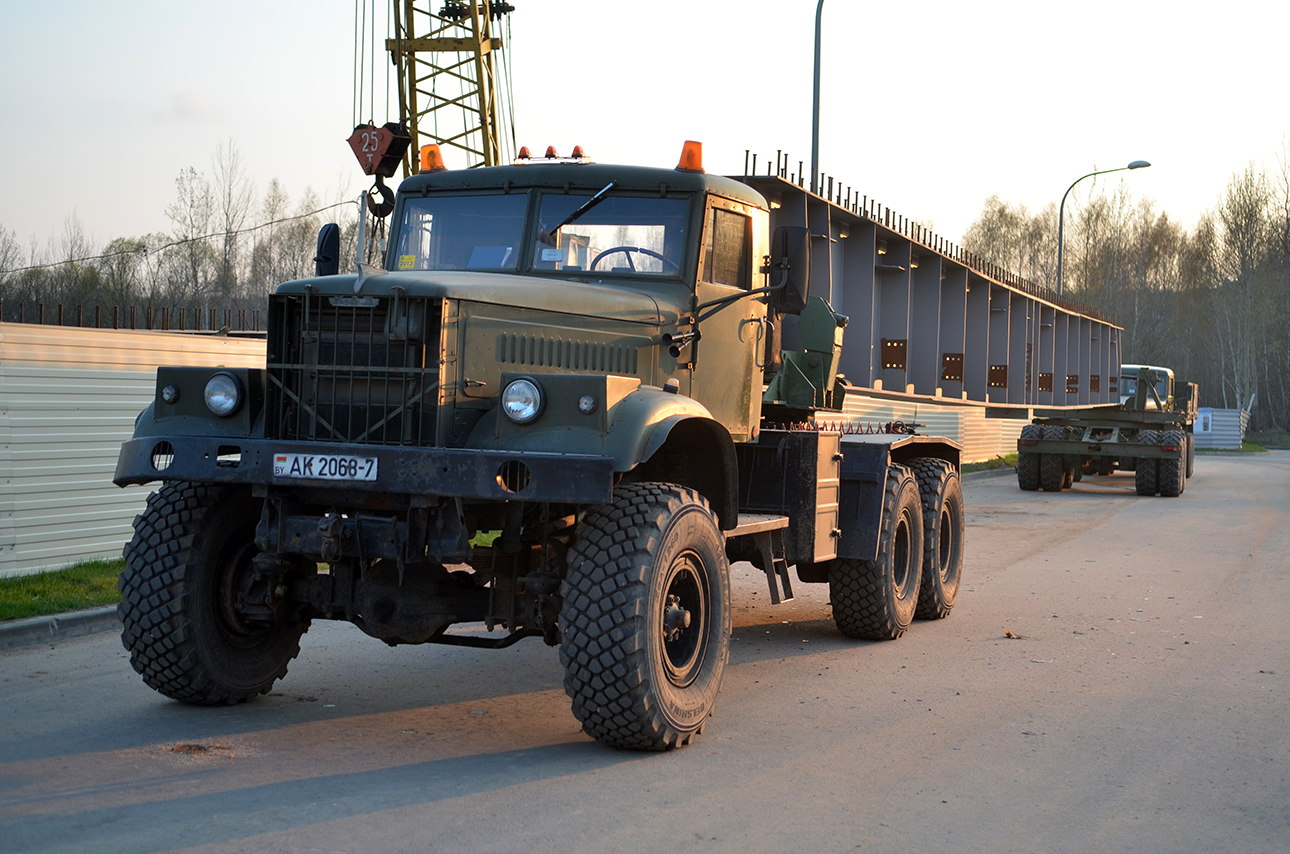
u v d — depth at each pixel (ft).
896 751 16.48
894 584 24.86
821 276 37.73
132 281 106.73
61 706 17.97
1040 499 67.41
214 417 16.67
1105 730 17.78
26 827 12.58
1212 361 249.14
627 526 15.72
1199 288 250.57
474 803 13.75
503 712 18.38
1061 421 74.08
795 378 26.23
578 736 16.99
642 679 15.28
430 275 16.33
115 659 21.36
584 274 19.49
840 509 24.03
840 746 16.70
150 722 17.10
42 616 23.44
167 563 17.02
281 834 12.54
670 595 16.52
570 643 15.33
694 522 16.49
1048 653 23.77
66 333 28.30
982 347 59.00
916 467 28.04
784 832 13.05
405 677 20.84
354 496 16.28
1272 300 233.14
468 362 15.93
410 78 110.63
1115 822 13.65
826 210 37.58
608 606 15.28
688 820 13.35
